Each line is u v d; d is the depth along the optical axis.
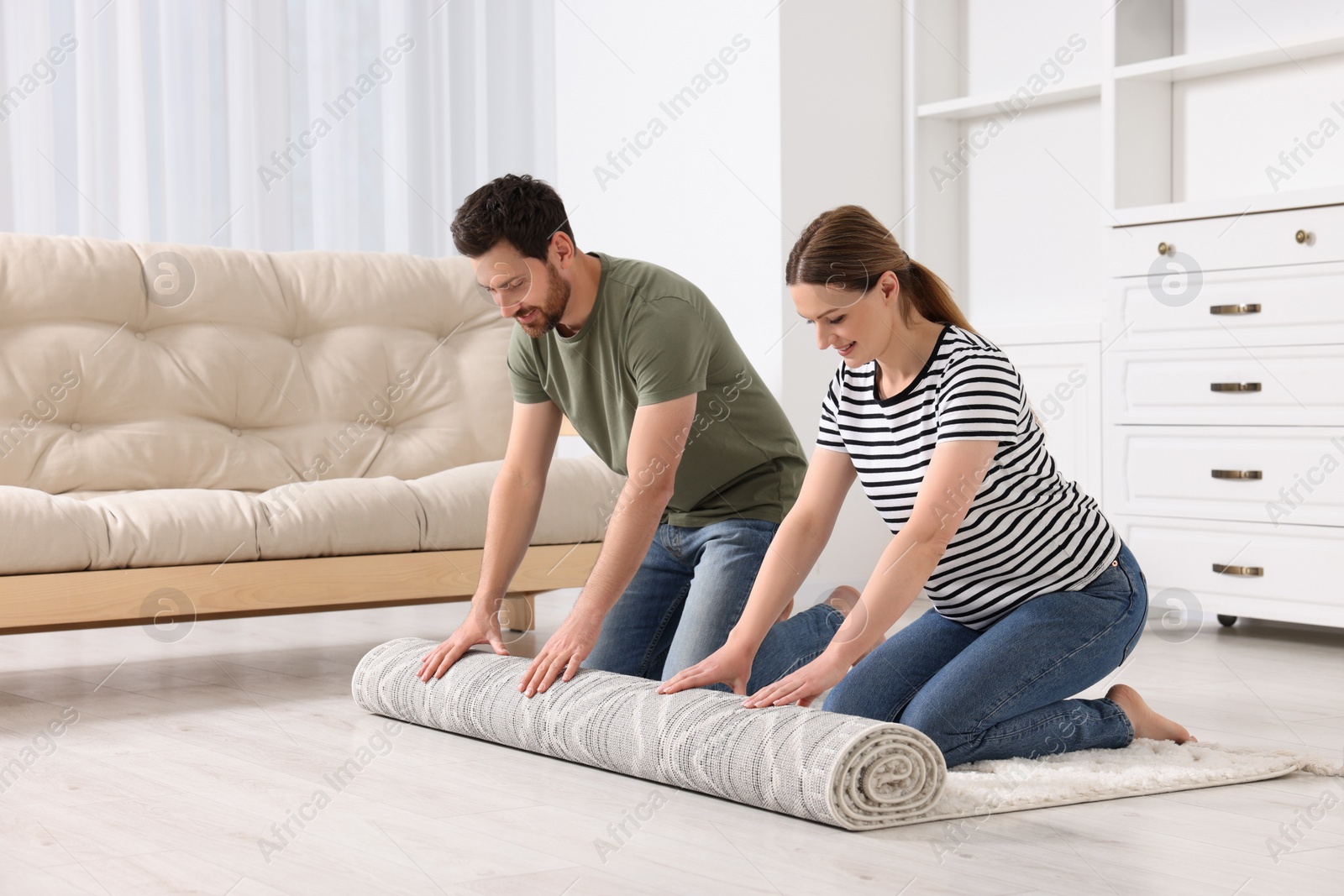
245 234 3.81
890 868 1.32
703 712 1.63
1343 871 1.31
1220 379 3.08
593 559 2.82
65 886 1.26
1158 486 3.21
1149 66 3.34
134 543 2.31
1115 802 1.59
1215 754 1.77
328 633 3.18
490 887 1.26
